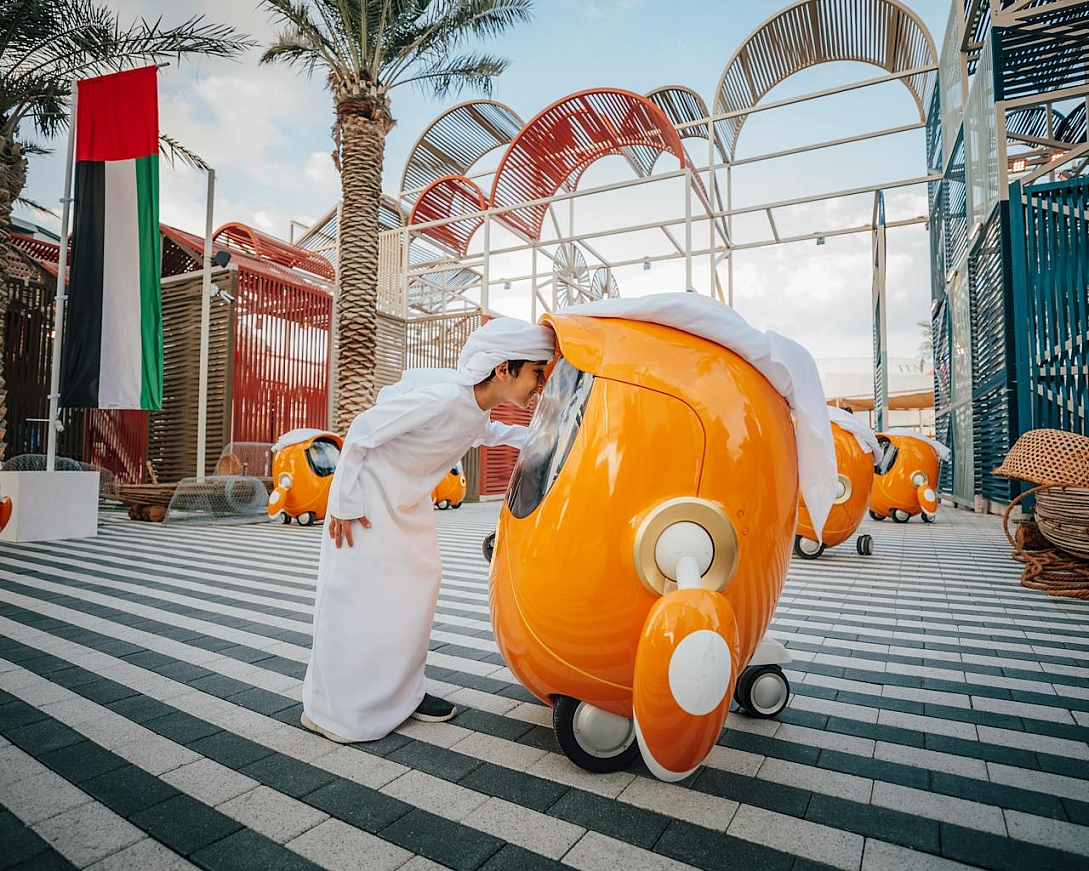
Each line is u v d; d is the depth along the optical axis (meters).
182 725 2.60
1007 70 10.59
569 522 2.04
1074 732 2.57
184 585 5.47
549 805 2.01
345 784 2.13
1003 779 2.19
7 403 13.63
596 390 2.10
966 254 12.66
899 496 10.36
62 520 8.55
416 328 17.03
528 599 2.14
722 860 1.73
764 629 2.26
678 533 1.95
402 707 2.58
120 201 8.59
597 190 15.02
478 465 16.75
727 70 15.61
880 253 16.98
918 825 1.91
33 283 14.20
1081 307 9.45
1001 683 3.16
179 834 1.83
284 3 12.27
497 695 2.98
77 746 2.40
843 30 15.14
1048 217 9.77
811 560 6.90
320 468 10.13
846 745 2.45
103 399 8.49
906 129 14.99
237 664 3.38
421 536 2.67
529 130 15.44
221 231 18.00
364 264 12.78
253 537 8.84
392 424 2.46
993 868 1.71
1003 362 10.41
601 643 2.04
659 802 2.03
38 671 3.25
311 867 1.69
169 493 10.72
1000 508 11.53
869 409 26.44
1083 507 5.04
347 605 2.52
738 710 2.80
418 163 19.77
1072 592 5.09
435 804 2.01
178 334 13.66
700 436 2.02
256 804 2.00
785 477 2.15
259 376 13.46
